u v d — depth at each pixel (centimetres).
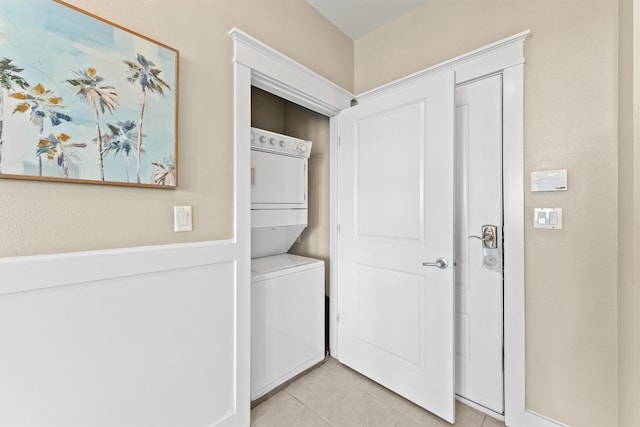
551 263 134
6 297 85
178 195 122
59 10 91
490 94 152
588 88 124
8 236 86
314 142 246
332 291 217
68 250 96
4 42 82
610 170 119
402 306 169
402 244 168
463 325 163
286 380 183
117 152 104
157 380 117
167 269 118
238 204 142
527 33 137
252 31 151
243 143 145
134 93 108
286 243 229
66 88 93
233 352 142
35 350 90
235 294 142
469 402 161
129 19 108
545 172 134
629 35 103
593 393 125
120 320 107
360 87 218
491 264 152
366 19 198
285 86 167
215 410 136
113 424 106
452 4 169
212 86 133
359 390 177
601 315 122
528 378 141
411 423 149
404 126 167
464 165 162
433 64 178
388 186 175
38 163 88
